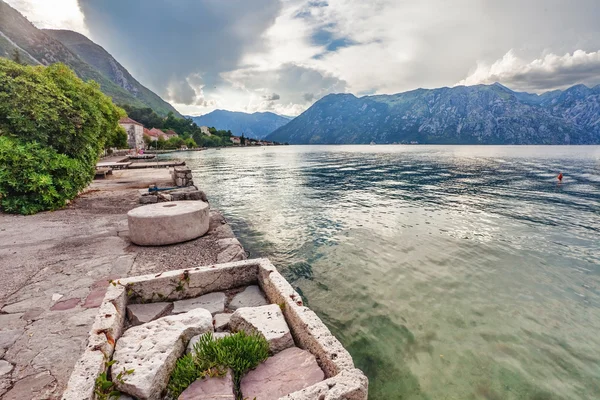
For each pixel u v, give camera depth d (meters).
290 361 2.86
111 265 5.96
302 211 17.30
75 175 12.30
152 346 2.90
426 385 4.61
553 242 11.72
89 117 13.78
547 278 8.46
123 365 2.66
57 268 5.79
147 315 3.93
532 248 11.01
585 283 8.13
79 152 13.27
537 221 15.13
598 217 16.02
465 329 6.03
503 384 4.64
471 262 9.60
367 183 30.64
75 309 4.30
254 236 12.36
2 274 5.47
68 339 3.61
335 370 2.52
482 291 7.64
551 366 5.04
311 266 9.21
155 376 2.56
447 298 7.28
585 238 12.23
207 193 23.81
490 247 11.08
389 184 29.91
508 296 7.41
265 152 128.12
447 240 11.92
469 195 23.22
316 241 11.72
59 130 12.17
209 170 45.19
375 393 4.45
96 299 4.61
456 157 82.06
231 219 15.26
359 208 18.19
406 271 8.87
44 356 3.30
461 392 4.48
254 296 4.50
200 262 6.19
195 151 126.38
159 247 7.07
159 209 7.79
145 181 19.31
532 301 7.18
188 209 7.80
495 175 38.34
